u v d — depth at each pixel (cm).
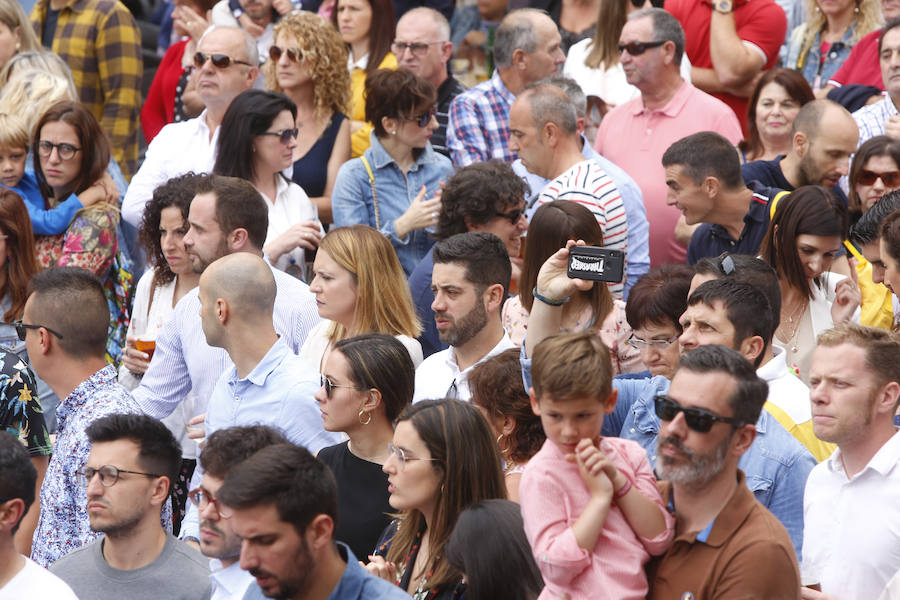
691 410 1101
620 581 1112
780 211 1856
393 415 1611
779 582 1089
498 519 1236
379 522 1571
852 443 1340
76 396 1778
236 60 2673
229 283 1788
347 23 3105
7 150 2553
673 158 2169
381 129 2556
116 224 2528
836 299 1842
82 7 3447
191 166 2650
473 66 3428
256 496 1155
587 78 2970
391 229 2489
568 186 2286
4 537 1317
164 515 1656
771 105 2550
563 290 1419
